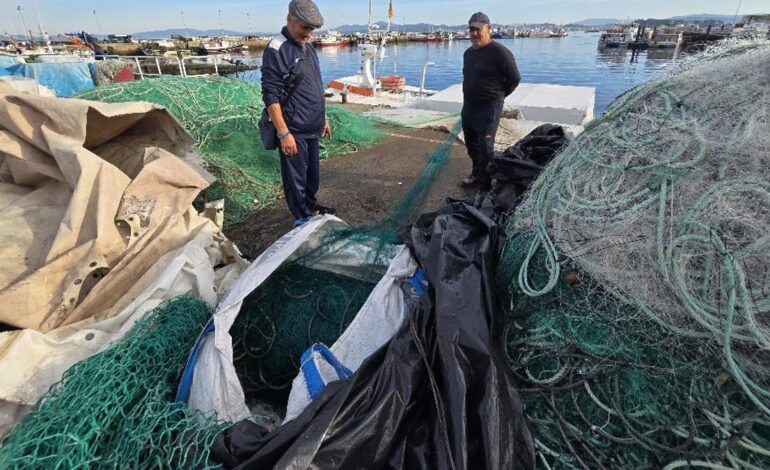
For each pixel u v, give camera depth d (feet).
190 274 8.89
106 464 5.45
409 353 6.35
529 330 7.13
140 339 6.92
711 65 8.38
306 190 14.65
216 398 6.45
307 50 12.59
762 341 5.37
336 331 8.57
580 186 7.95
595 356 6.48
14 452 5.18
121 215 9.59
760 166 6.31
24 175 10.46
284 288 9.14
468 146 17.46
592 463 5.98
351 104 39.04
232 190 15.89
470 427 5.74
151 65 79.56
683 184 6.70
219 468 5.32
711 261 6.00
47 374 6.85
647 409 6.05
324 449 5.10
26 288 8.27
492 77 15.69
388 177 19.22
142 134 12.71
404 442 5.68
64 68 34.30
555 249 7.54
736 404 5.73
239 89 23.40
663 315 6.28
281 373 8.52
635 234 6.75
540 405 6.51
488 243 8.42
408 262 8.45
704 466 5.54
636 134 7.84
